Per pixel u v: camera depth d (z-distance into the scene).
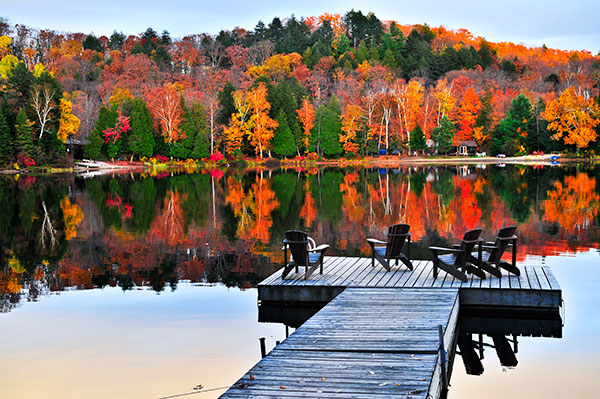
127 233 20.12
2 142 58.75
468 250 11.20
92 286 13.05
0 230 21.06
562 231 18.92
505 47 157.50
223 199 30.86
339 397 6.10
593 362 8.33
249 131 76.81
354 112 80.25
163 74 108.81
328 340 8.11
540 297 10.53
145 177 51.59
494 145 84.75
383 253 12.60
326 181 43.12
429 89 100.62
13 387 7.59
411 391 6.21
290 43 139.00
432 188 35.19
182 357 8.58
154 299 11.87
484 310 10.80
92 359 8.55
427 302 9.92
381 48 133.75
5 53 111.69
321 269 12.27
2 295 12.37
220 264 15.14
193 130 75.94
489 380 7.78
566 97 76.88
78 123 67.31
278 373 6.87
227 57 133.62
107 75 109.62
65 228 21.41
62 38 138.75
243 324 10.19
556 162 71.75
